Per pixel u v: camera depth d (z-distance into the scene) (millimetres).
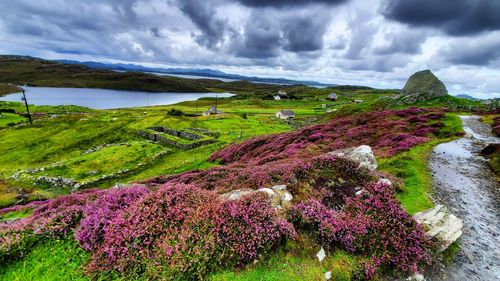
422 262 12195
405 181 23359
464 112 64250
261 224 11570
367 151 21828
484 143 36312
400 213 13375
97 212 12820
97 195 17594
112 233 11422
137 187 15852
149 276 9867
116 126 96938
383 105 88438
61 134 88125
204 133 88938
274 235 11352
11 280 10430
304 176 17406
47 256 11328
